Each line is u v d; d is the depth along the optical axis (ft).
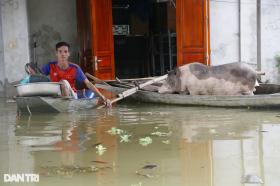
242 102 27.61
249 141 18.74
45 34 45.83
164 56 47.83
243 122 23.25
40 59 45.85
